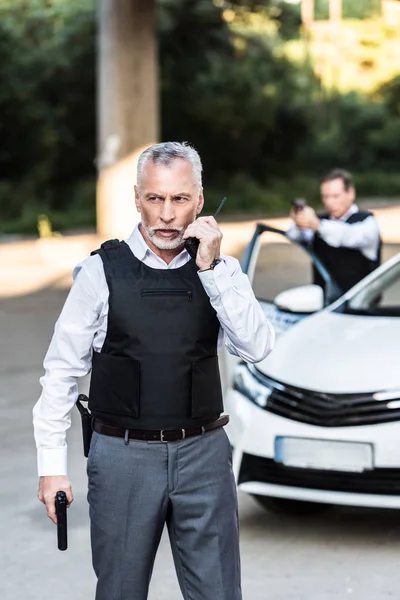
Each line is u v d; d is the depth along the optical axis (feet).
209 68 129.59
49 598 16.70
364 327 20.15
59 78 116.16
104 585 11.65
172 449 11.37
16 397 30.71
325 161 154.51
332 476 18.25
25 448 25.43
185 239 11.05
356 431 18.03
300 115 140.56
